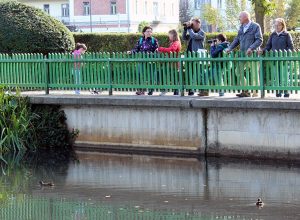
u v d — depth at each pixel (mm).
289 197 17859
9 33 28766
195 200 17906
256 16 38031
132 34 35312
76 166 21922
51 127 24422
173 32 23750
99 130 23953
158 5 91562
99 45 35656
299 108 20578
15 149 24266
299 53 21172
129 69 23984
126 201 18062
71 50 29734
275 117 21141
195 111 22312
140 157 22828
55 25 29406
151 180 19906
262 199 17781
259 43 22125
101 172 21000
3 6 29344
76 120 24344
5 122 24266
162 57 23297
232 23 68250
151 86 23625
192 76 22969
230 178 19797
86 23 86812
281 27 22281
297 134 20891
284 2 67062
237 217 16484
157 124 22922
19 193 19062
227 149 21922
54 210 17500
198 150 22344
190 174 20406
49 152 24219
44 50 28953
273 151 21234
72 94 24797
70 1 87438
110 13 86125
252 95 22344
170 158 22469
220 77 22500
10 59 25922
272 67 21625
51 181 20172
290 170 20422
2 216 17141
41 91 26047
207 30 86188
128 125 23438
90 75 24641
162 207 17469
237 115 21688
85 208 17594
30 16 29172
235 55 22125
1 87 24625
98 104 23672
